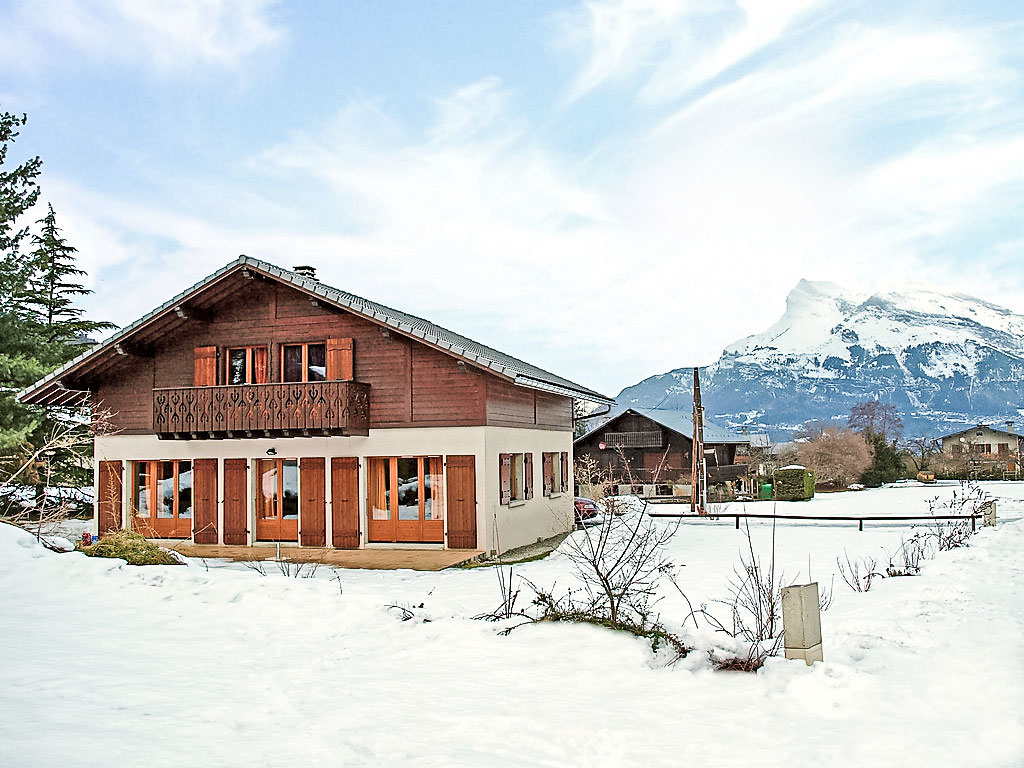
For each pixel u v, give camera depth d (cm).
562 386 2152
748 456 5956
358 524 1856
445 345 1750
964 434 8669
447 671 667
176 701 584
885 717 541
